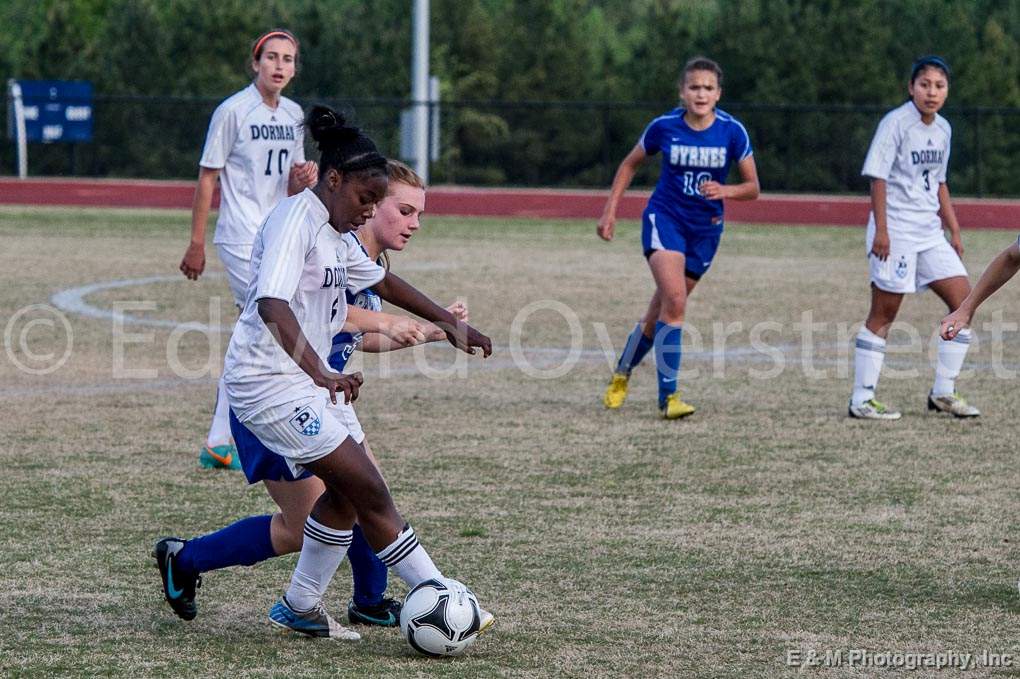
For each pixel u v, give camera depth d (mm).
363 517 14453
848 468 23750
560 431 26703
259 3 131250
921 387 31781
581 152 96250
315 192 14164
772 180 91812
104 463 23609
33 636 15102
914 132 27641
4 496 21297
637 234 70188
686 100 28094
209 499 21312
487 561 18141
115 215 77375
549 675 14031
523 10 135625
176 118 96312
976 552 18719
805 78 112875
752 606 16359
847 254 61750
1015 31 138625
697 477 23031
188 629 15453
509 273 52688
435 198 81812
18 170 96875
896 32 122562
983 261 58969
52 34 115750
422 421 27469
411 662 14430
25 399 29219
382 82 117812
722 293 47812
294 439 14086
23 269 51750
